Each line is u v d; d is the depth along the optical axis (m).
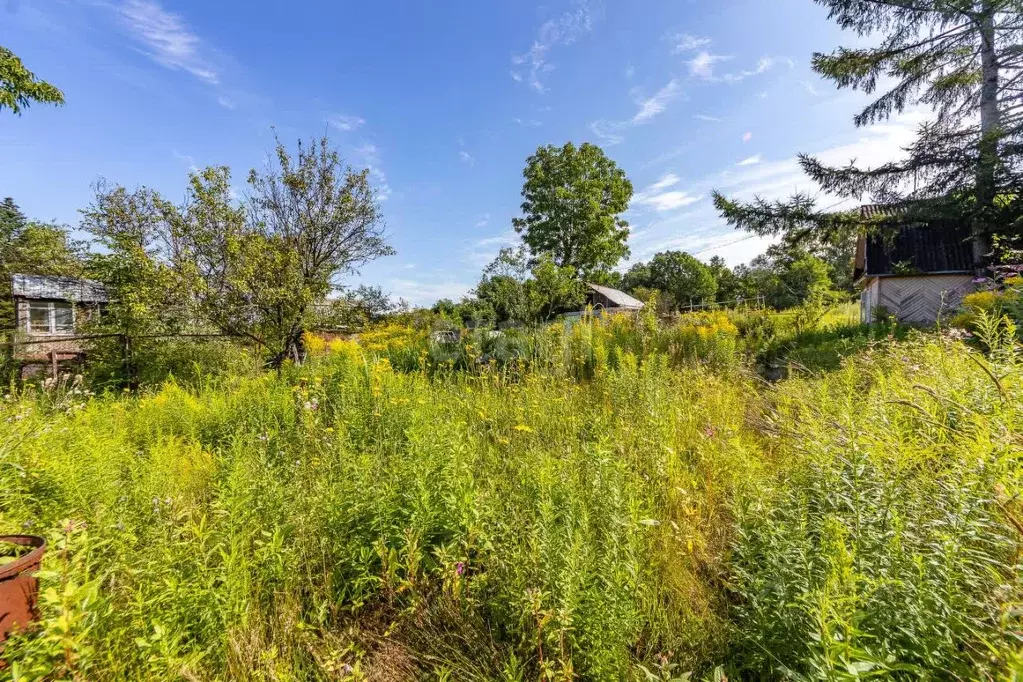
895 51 13.08
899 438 2.07
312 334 10.63
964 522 1.61
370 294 16.61
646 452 3.33
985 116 12.44
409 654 1.94
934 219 12.49
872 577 1.61
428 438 3.02
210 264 11.00
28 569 1.75
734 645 1.84
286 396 5.17
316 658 1.74
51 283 17.27
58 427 3.93
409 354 8.61
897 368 4.21
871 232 13.99
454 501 2.32
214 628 1.68
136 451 3.61
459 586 2.05
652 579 2.07
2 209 32.41
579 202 34.25
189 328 10.86
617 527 2.14
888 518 1.78
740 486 2.65
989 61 12.34
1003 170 10.80
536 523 2.10
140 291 10.19
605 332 10.58
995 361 2.94
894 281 14.66
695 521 2.54
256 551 2.08
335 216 12.18
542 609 1.75
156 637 1.47
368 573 2.28
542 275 14.05
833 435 2.44
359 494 2.53
